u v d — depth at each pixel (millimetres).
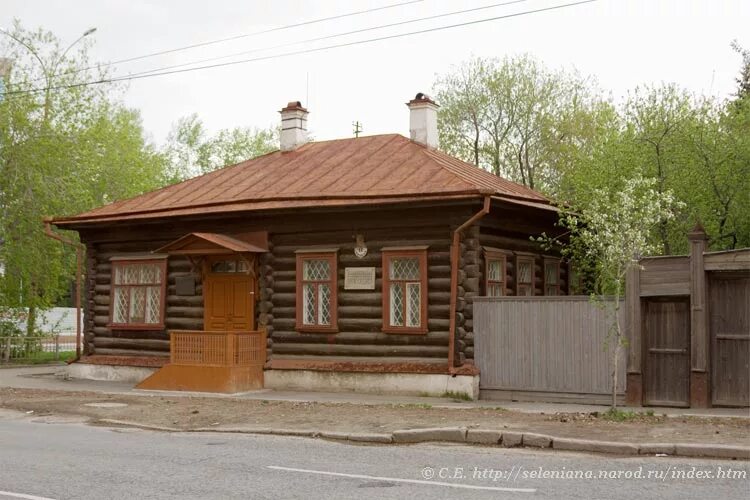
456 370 18953
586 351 17734
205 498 8938
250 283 21938
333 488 9406
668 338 16578
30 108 31484
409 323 19969
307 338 21094
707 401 15914
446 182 19641
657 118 24625
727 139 23906
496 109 42031
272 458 11656
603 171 24453
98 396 20109
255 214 21406
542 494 9031
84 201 32250
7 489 9461
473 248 19312
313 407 17469
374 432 13805
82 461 11367
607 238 15359
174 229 23156
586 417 14820
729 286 16000
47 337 33406
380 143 24078
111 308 24250
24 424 16031
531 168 42219
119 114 52094
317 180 22188
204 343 20891
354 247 20578
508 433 12820
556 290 23969
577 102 42031
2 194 30609
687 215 23516
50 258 31828
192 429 15102
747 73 36031
